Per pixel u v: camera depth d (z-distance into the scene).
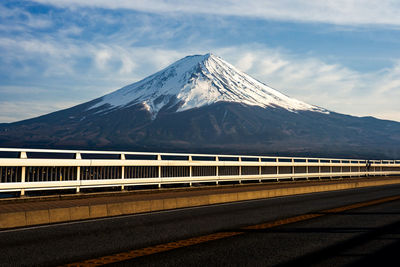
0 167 13.52
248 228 10.62
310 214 13.43
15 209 11.98
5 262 7.21
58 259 7.41
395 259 7.61
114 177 17.20
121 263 7.17
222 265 7.10
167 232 9.98
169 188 19.52
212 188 22.30
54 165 14.91
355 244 8.82
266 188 23.06
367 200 18.55
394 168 47.78
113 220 11.88
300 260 7.47
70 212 12.05
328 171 35.19
